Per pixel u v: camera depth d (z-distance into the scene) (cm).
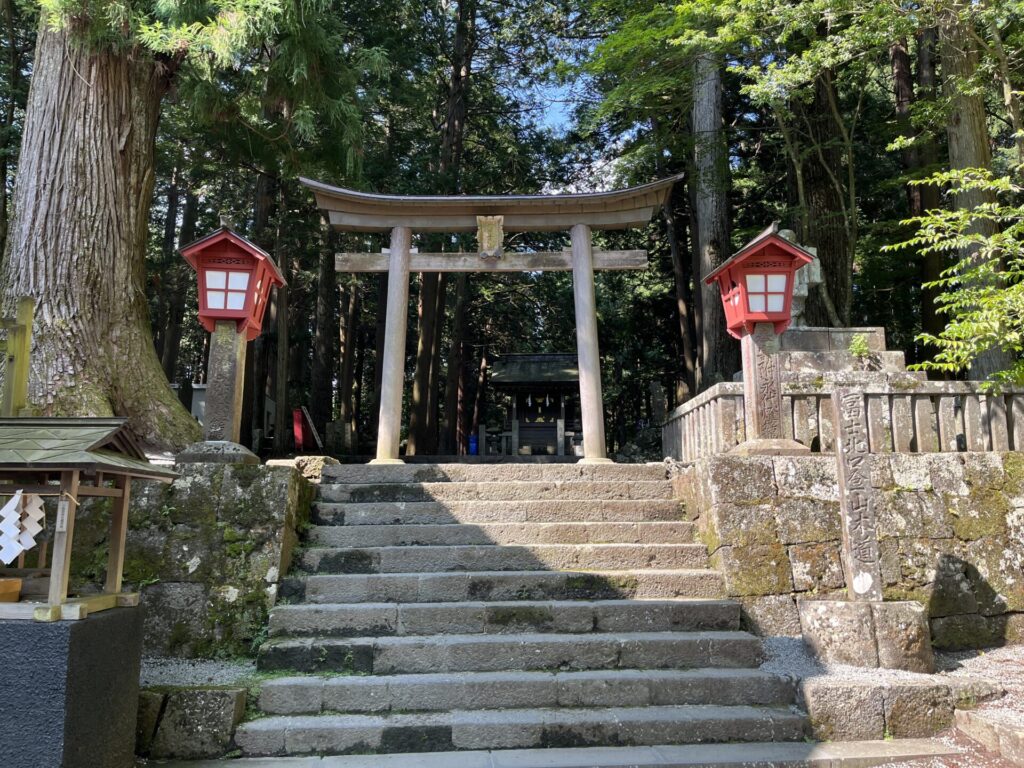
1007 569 497
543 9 1571
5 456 285
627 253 730
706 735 362
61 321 598
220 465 469
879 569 435
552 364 1953
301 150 938
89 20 616
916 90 1395
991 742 350
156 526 452
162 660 416
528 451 1920
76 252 615
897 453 520
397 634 425
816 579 467
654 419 1430
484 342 2434
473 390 2595
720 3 815
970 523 503
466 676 389
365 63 850
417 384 1573
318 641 408
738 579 461
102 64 649
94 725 287
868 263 1310
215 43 611
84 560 446
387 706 373
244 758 345
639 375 2216
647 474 610
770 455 513
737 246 1633
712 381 1219
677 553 494
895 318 1530
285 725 354
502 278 2125
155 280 1602
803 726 367
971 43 796
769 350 537
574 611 435
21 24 1168
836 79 1018
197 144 1249
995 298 520
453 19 1684
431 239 1484
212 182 1609
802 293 809
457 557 488
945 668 434
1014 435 548
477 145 1858
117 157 649
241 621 432
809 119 1119
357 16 1358
